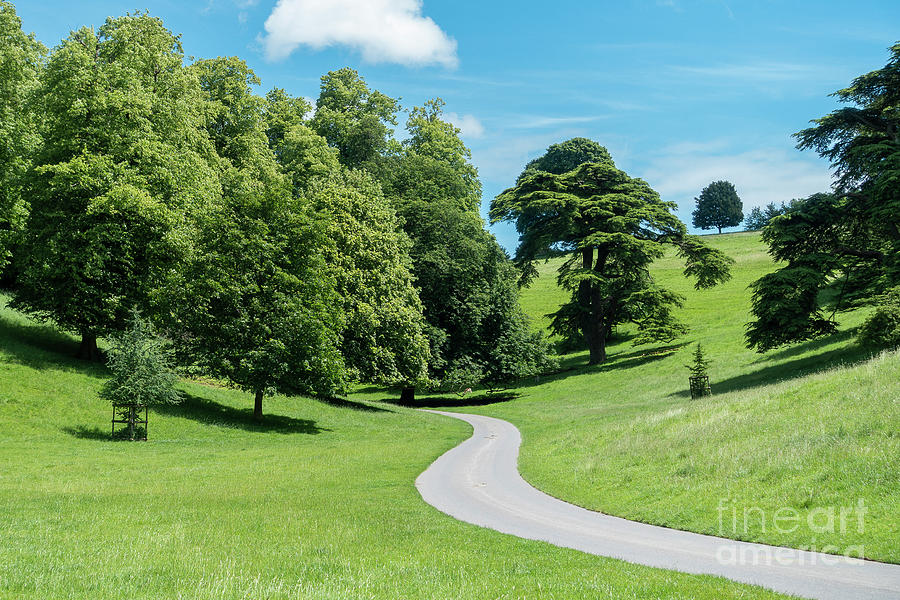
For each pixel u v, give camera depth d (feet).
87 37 113.60
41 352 104.47
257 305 103.14
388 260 140.36
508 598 24.59
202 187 121.90
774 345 122.83
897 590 26.94
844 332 135.23
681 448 62.23
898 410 52.31
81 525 37.24
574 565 31.24
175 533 35.63
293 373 106.22
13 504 43.32
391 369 138.00
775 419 61.87
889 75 117.19
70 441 77.61
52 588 24.17
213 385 128.36
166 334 107.76
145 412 91.45
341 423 118.73
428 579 27.55
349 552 33.09
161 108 117.29
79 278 101.24
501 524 44.09
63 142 104.58
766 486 46.62
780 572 30.53
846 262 122.01
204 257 104.17
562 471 67.05
